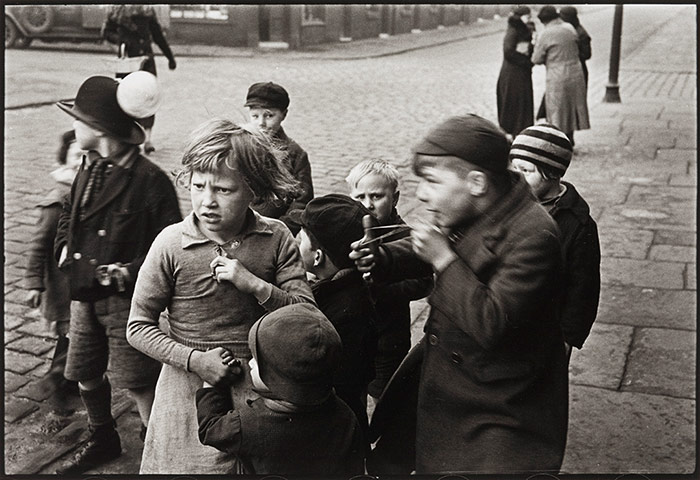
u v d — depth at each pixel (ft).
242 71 39.06
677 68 44.32
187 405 7.16
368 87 36.52
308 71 41.27
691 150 24.84
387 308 8.57
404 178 20.63
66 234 8.86
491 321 6.00
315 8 54.90
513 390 6.41
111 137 8.59
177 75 35.81
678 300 13.60
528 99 25.25
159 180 8.79
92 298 8.64
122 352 8.77
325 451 6.68
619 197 19.79
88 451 9.06
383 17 63.87
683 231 17.19
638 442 9.48
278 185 7.21
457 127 6.11
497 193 6.15
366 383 7.93
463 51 54.70
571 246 8.30
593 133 27.48
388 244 7.52
